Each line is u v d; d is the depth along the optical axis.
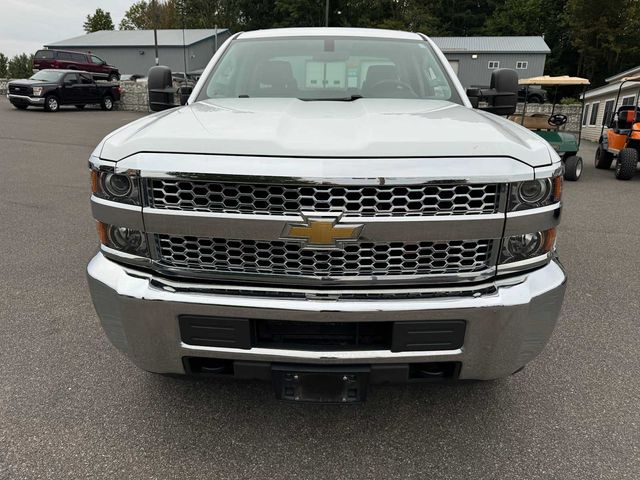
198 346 1.99
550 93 41.84
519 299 1.95
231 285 1.95
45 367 2.94
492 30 54.34
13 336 3.29
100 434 2.38
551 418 2.54
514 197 1.89
